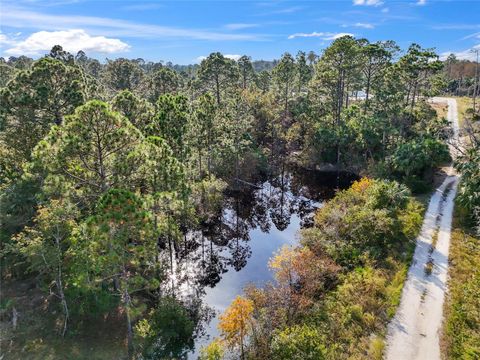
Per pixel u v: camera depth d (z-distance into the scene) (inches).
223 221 1550.2
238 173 1871.3
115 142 821.9
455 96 3560.5
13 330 811.4
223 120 1745.8
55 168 788.0
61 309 872.3
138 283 741.9
